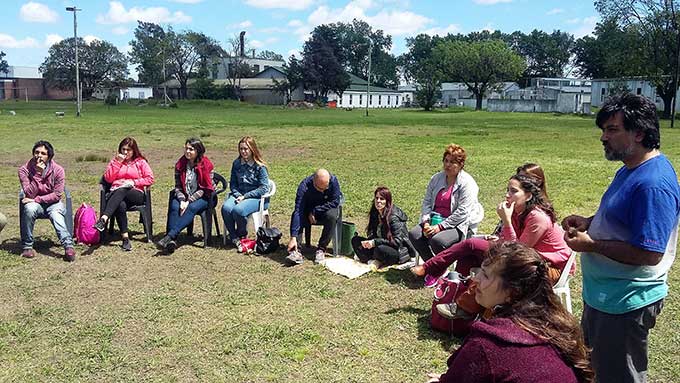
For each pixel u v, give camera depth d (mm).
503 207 4707
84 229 7641
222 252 7535
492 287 2197
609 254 2939
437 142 25375
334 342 4895
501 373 1976
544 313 2109
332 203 7207
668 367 4527
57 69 105375
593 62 107438
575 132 33594
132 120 40406
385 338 4996
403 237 6891
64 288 6129
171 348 4758
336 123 40406
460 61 89938
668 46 51312
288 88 93938
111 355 4629
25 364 4484
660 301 2994
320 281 6410
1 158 17375
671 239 2990
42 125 33438
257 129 32812
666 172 2879
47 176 7176
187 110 66188
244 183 7875
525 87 120875
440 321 5055
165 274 6625
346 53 132000
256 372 4391
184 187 7664
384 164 17156
